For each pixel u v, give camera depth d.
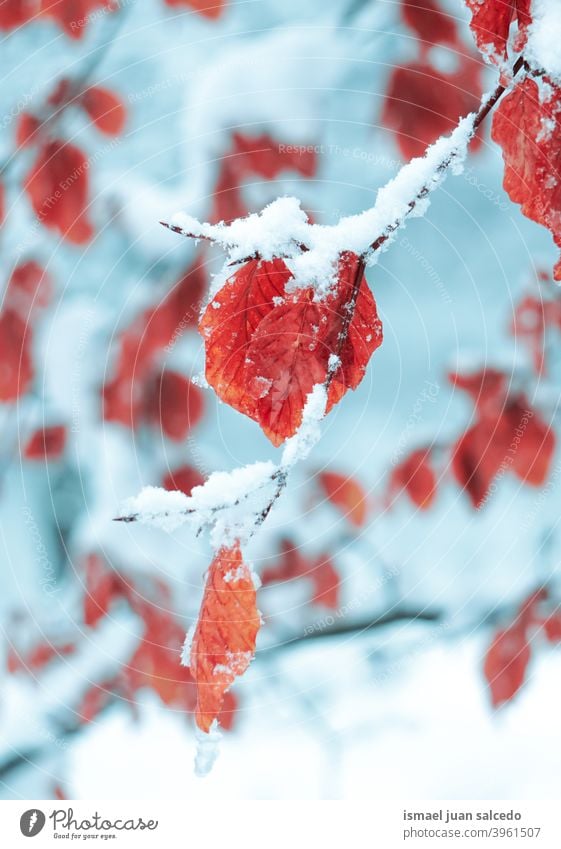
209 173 2.67
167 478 2.90
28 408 2.90
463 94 2.43
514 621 2.92
